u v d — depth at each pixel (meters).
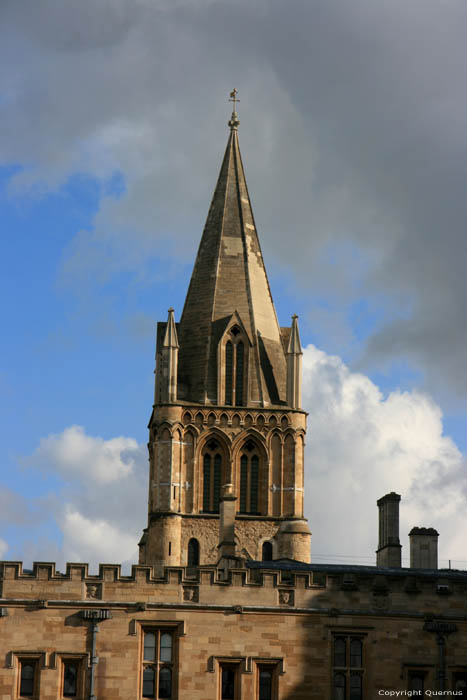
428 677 113.19
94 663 110.25
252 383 195.12
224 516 166.12
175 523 188.12
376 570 128.25
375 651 113.06
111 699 110.12
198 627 111.69
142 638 111.25
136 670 110.62
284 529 187.00
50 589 110.81
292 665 112.19
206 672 111.31
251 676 111.62
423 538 143.50
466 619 113.88
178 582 112.19
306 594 113.19
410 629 113.56
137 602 111.31
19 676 109.88
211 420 192.38
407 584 114.12
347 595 113.56
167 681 111.19
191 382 195.38
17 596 110.50
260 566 130.25
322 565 129.38
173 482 189.62
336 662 112.81
